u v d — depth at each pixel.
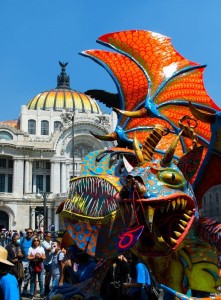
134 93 9.13
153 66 8.75
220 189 66.25
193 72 8.73
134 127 8.91
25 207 69.69
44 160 73.06
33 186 73.56
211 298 5.81
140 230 5.40
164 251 5.68
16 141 71.38
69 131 74.00
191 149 6.33
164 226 5.76
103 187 7.32
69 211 7.73
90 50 9.73
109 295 8.14
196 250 6.32
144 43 9.01
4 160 73.69
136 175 5.54
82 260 8.08
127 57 9.14
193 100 8.48
